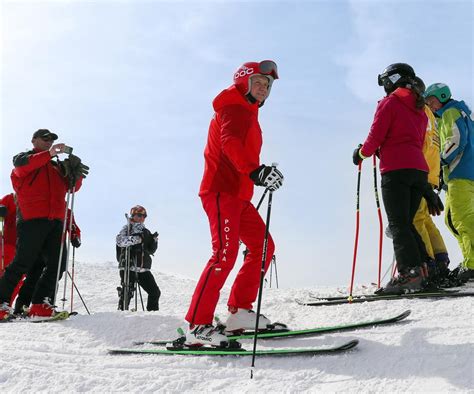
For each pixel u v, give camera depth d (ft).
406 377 8.96
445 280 16.06
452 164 16.60
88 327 15.06
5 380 11.04
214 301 11.70
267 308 15.89
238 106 11.69
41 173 17.65
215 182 11.92
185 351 11.61
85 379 10.68
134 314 15.87
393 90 15.62
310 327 13.03
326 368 9.91
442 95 16.84
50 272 17.46
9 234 19.58
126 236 23.09
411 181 14.80
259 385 9.59
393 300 14.29
